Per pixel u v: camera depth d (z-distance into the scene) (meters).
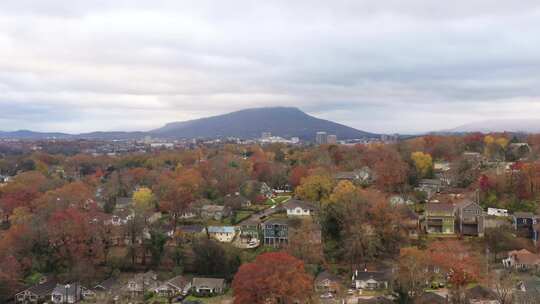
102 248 137.75
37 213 156.75
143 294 120.69
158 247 137.50
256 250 138.00
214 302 112.62
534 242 128.38
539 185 149.25
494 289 101.06
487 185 157.75
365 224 131.00
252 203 184.12
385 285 112.69
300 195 166.12
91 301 119.56
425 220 140.75
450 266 106.88
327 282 112.81
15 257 129.75
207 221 161.62
